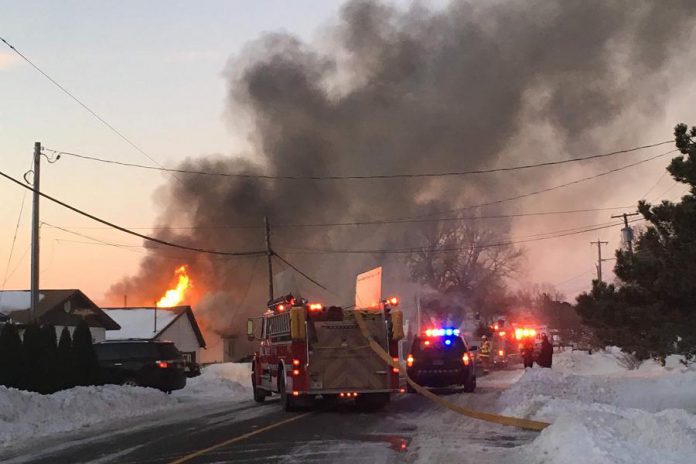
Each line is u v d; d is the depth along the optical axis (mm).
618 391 17281
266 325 17906
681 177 13961
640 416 8570
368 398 15836
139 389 17266
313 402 16078
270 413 15133
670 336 16266
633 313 16984
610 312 17656
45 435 12320
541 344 31672
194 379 24891
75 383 18219
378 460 8680
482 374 32000
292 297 15859
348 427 12188
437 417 13484
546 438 8406
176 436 11578
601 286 18719
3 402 13359
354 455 9109
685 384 17281
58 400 14602
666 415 9438
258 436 11219
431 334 19438
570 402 12398
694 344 16391
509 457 8422
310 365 15023
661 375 21391
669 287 15086
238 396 21297
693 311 15469
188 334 51312
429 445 9773
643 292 16156
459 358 19156
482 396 17391
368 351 15242
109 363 20297
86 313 36156
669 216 15273
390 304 15797
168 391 20812
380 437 10781
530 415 11953
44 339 17859
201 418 14477
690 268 14625
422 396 18734
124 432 12422
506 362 39156
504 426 11492
